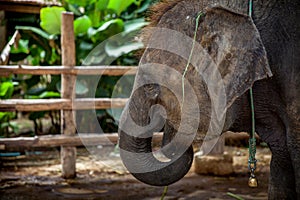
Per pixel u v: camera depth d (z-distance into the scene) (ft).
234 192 16.15
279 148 10.40
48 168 20.33
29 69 18.10
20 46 26.11
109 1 23.91
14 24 23.81
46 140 17.95
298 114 9.27
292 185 10.69
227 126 9.26
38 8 22.66
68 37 18.45
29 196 15.96
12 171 19.77
